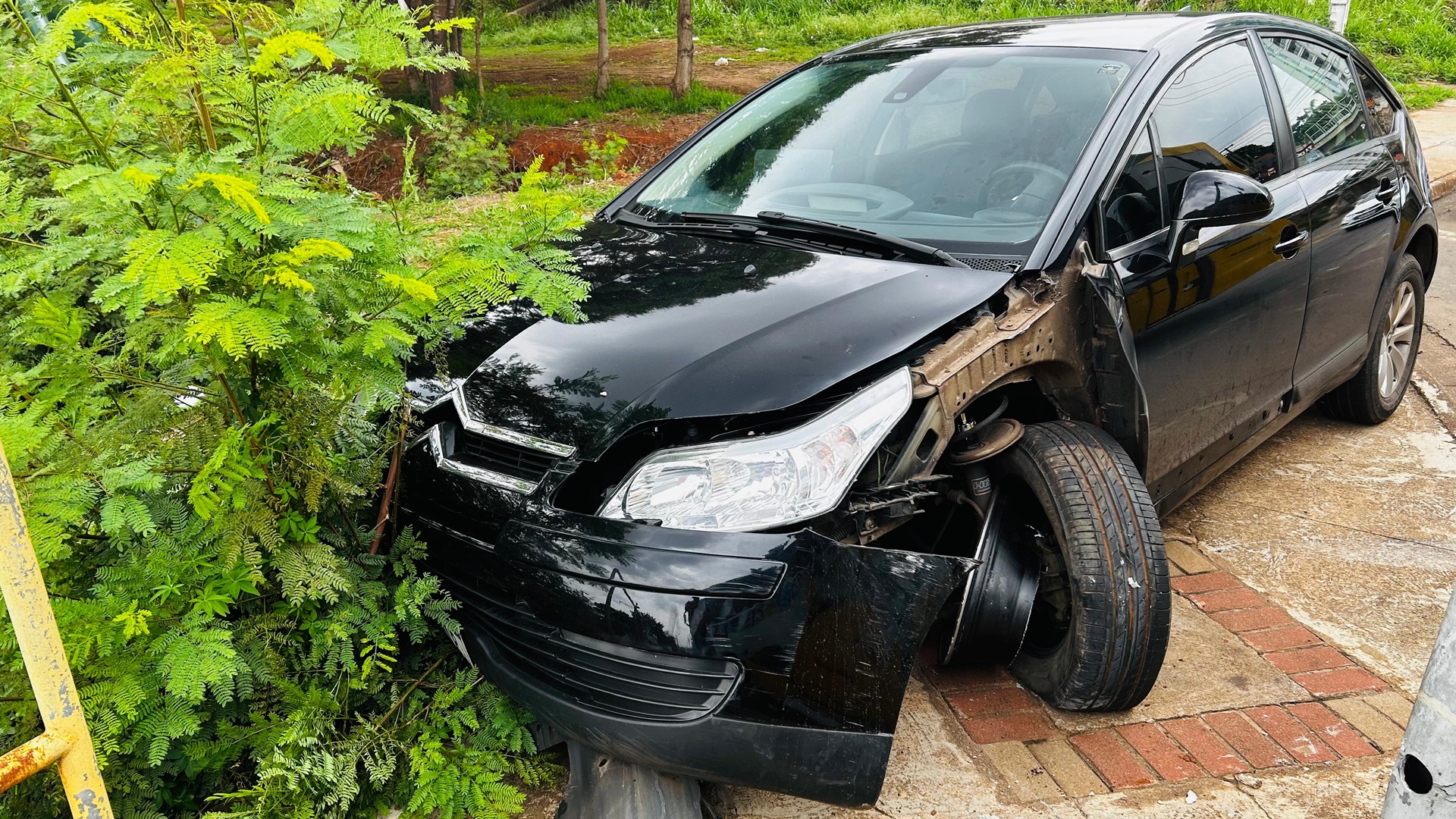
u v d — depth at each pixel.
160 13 2.19
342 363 2.17
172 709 2.16
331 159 2.71
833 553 2.16
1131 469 2.71
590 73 19.09
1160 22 3.76
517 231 2.45
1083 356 2.84
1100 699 2.72
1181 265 3.12
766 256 2.95
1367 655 3.24
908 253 2.89
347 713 2.46
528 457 2.38
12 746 2.14
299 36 1.94
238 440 2.10
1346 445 4.85
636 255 3.05
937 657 3.12
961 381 2.48
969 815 2.51
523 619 2.35
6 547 1.34
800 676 2.13
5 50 2.02
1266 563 3.79
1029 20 4.04
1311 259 3.83
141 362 2.26
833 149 3.46
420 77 13.86
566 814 2.39
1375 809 2.56
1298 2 20.89
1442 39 19.98
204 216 1.93
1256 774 2.69
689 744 2.13
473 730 2.60
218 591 2.27
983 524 2.75
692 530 2.15
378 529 2.60
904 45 3.94
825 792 2.18
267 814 2.19
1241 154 3.63
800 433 2.24
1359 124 4.53
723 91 16.56
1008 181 3.08
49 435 2.05
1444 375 5.71
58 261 1.91
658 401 2.29
